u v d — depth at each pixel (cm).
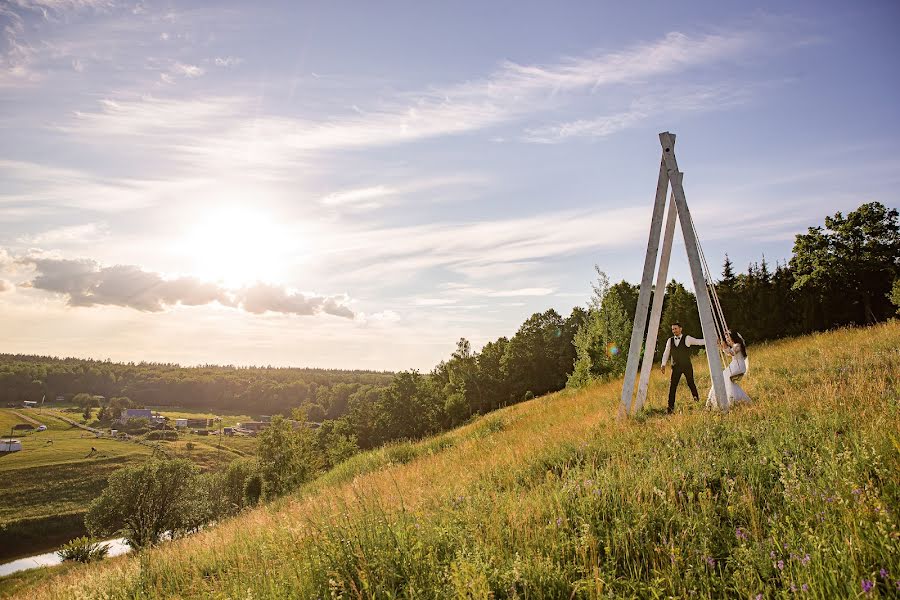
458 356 7381
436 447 1758
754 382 1134
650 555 395
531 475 757
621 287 4175
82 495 10331
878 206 4447
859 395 726
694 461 579
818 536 335
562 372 6681
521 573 373
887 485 388
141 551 807
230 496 7181
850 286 4538
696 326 3781
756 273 4697
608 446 782
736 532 385
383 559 427
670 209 1097
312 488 1742
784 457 534
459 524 521
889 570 294
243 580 523
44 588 898
